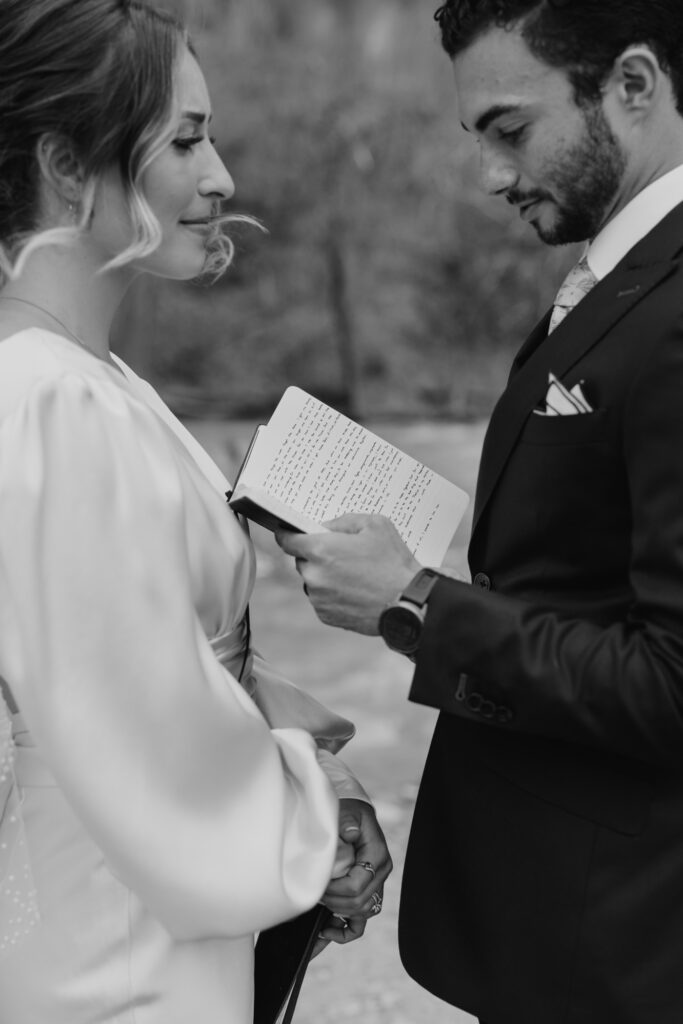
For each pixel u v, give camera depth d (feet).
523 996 6.09
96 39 5.46
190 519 5.82
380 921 13.01
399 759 17.88
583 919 5.91
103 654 5.28
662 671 5.39
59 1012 5.69
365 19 67.82
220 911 5.46
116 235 5.75
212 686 5.53
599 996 5.89
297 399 6.37
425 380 71.97
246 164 66.28
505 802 6.18
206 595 5.92
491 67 5.91
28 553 5.23
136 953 5.69
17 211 5.74
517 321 72.59
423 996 11.62
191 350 70.95
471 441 57.26
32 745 5.72
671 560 5.40
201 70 5.88
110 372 5.80
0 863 5.68
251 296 71.05
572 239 6.25
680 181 5.90
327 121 65.77
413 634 5.78
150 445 5.53
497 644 5.67
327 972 12.05
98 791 5.30
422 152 67.87
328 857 5.65
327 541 5.90
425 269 71.31
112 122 5.49
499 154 6.13
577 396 5.80
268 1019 6.38
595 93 5.84
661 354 5.51
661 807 5.84
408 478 6.38
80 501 5.28
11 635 5.33
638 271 5.82
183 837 5.42
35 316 5.79
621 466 5.71
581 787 5.98
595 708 5.51
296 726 7.00
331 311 71.31
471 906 6.31
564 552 5.93
